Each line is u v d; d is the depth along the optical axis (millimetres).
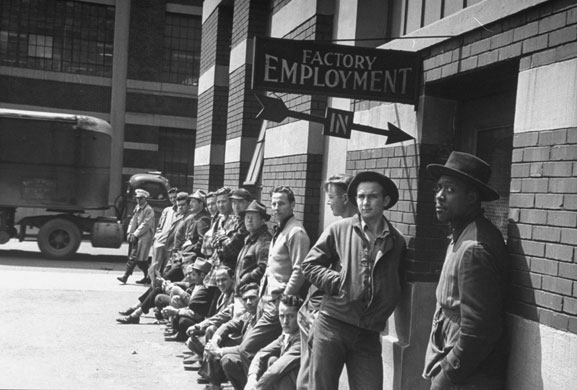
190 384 5879
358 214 4238
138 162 24234
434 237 4770
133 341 7449
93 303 9742
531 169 3508
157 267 10773
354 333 4062
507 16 3791
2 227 15797
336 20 6703
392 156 5180
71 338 7434
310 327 4414
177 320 7414
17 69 23156
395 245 4207
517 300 3514
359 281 4039
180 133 25031
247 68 9648
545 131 3420
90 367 6281
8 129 15617
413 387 4691
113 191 23625
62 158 15859
